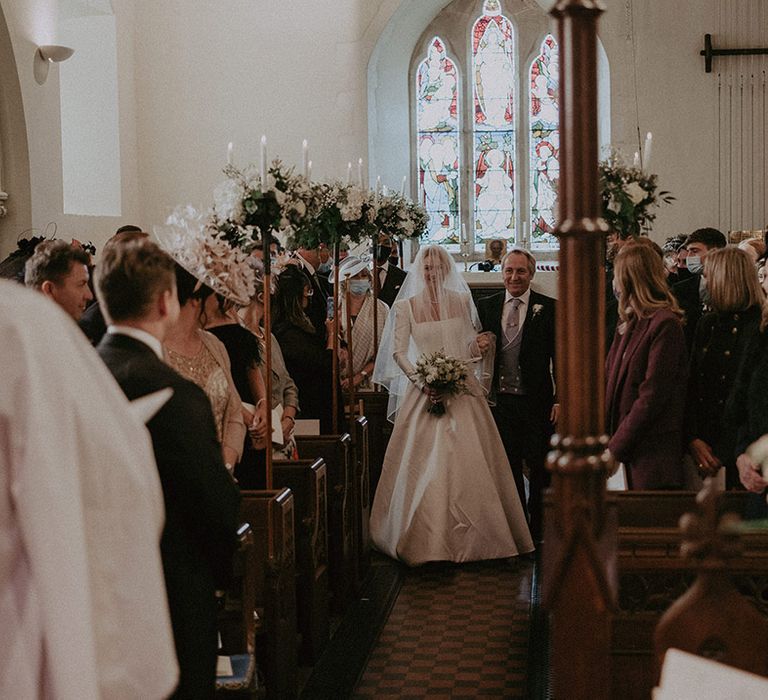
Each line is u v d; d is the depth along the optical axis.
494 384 7.42
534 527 7.50
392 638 5.52
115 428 2.02
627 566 3.11
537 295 7.49
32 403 1.88
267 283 4.92
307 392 6.59
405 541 6.81
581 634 1.86
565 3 1.88
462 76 15.59
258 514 4.42
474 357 7.08
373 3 13.64
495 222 15.70
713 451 4.97
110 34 13.07
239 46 13.74
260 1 13.73
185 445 2.82
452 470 6.84
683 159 13.63
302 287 6.64
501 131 15.63
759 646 1.69
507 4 15.48
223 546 2.92
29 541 1.86
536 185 15.61
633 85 13.64
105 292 2.92
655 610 3.16
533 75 15.54
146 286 2.90
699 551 1.72
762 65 13.51
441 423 6.89
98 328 4.58
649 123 13.65
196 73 13.79
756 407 3.95
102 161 13.10
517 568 6.79
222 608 3.77
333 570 5.94
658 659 1.72
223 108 13.80
